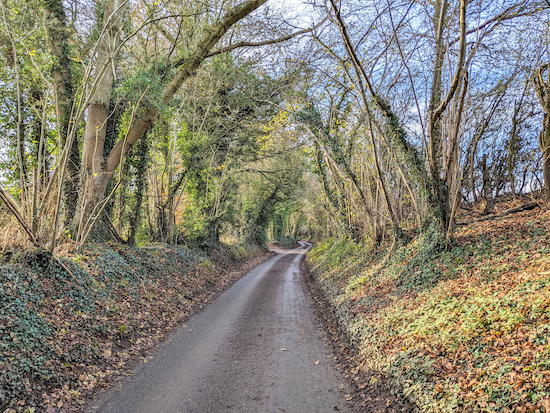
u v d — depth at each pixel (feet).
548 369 12.34
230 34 51.72
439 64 29.76
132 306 29.66
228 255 83.30
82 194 35.65
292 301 43.24
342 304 34.06
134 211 46.14
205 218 67.46
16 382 15.16
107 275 31.32
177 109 50.03
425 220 35.99
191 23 46.16
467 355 15.61
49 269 24.41
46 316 20.66
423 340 18.71
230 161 75.51
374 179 47.26
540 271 20.42
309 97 46.16
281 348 24.94
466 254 28.12
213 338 27.09
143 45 44.24
